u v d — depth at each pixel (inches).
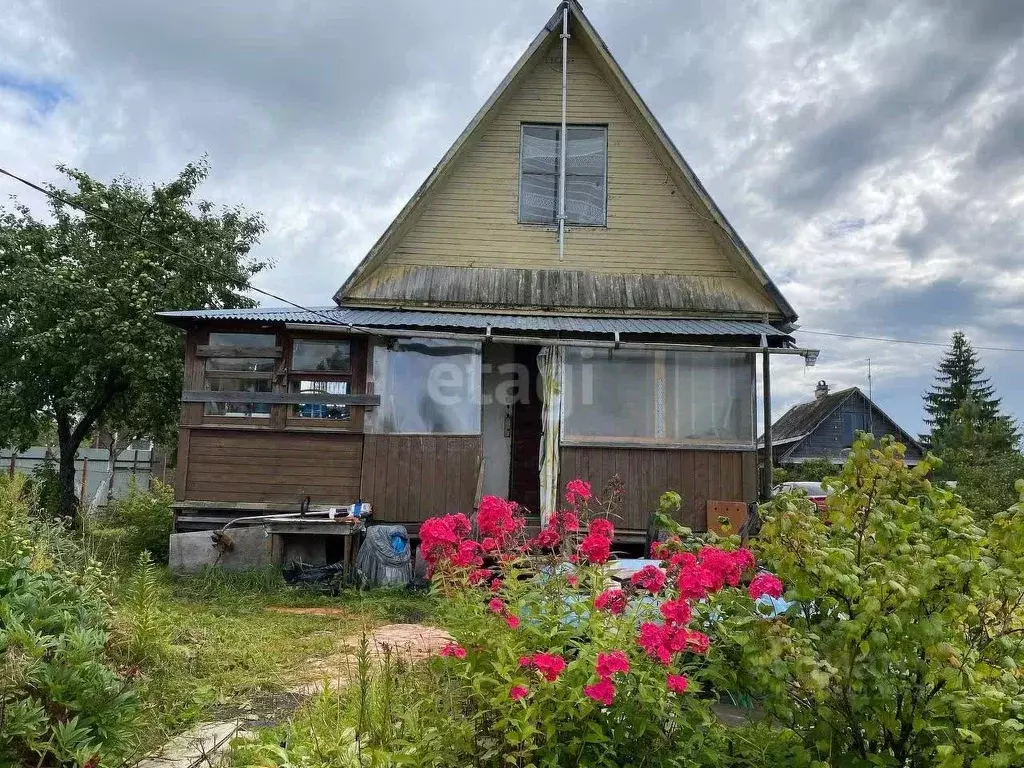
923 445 1325.0
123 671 154.9
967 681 97.9
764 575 106.0
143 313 494.9
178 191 580.1
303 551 354.9
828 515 117.0
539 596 126.6
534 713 103.0
